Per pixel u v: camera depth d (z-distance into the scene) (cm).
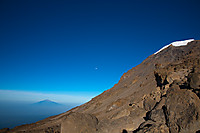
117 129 1741
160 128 1316
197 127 1116
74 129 1664
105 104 3509
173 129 1270
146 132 1294
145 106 2069
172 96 1534
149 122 1544
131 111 2138
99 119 2247
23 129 2844
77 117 1839
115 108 2620
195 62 2202
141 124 1633
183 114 1278
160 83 2338
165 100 1591
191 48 3591
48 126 2730
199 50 3092
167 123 1377
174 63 2861
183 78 1866
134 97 2725
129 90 3575
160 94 1962
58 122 2894
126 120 1875
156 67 3659
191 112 1223
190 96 1338
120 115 2092
